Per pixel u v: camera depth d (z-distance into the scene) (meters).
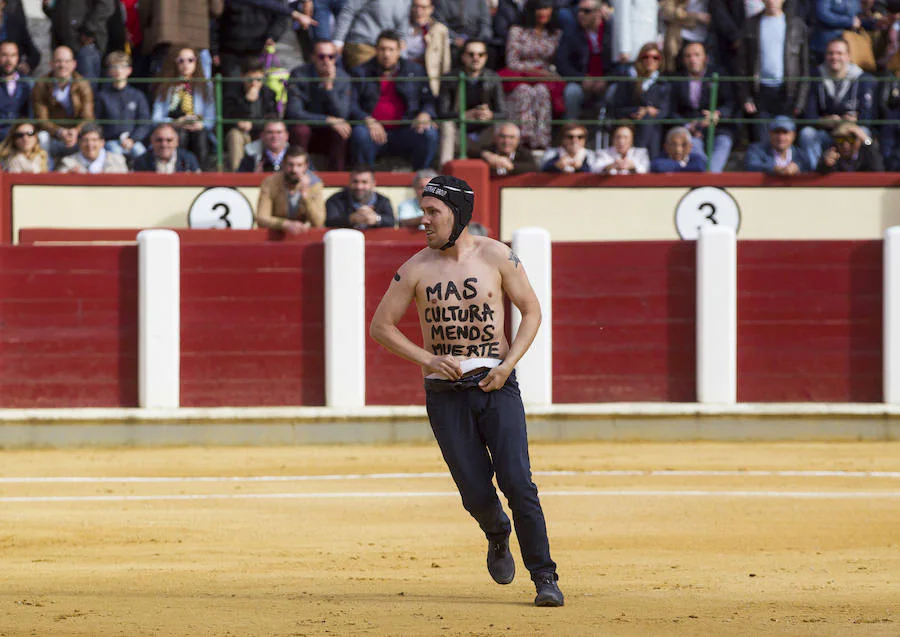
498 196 53.81
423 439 45.81
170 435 45.44
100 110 53.16
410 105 53.16
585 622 15.63
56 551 25.92
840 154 54.41
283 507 32.09
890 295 47.34
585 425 46.16
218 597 18.56
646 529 28.53
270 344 46.78
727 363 47.16
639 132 54.84
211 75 54.28
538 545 17.30
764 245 47.53
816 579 21.94
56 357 46.62
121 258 46.81
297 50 56.16
